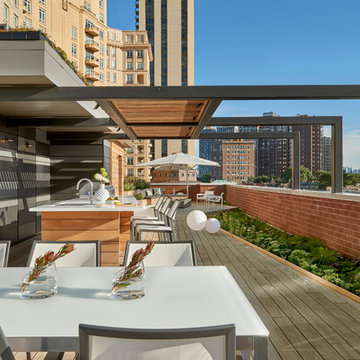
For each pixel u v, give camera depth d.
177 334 0.85
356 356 2.23
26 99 4.16
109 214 4.43
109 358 0.89
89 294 1.55
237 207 13.80
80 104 5.28
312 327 2.66
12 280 1.78
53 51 4.16
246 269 4.45
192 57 75.88
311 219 6.21
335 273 4.06
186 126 6.34
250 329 1.19
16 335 1.14
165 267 2.04
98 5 53.16
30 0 40.84
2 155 5.87
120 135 8.39
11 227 6.18
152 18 75.62
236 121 6.68
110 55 59.47
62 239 4.40
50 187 8.45
